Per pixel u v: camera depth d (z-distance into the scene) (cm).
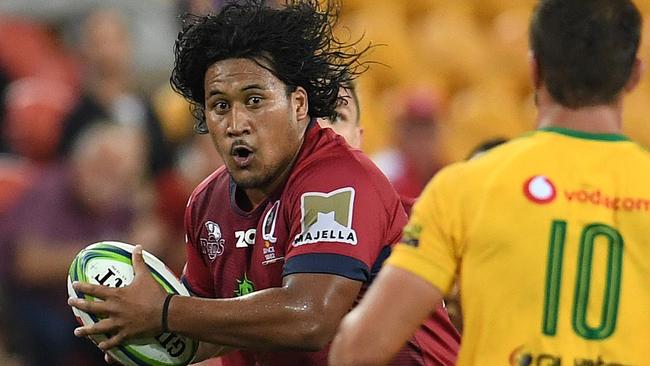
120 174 2569
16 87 3281
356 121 1633
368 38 3444
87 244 2542
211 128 1342
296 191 1335
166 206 2725
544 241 1059
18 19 3472
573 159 1084
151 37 3472
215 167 2683
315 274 1283
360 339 1052
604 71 1077
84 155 2564
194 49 1348
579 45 1075
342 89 1550
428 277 1067
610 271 1058
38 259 2517
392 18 3562
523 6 3750
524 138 1111
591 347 1051
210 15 1348
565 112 1100
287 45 1334
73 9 3472
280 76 1333
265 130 1320
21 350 2319
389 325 1054
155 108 3017
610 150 1086
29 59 3369
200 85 1381
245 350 1422
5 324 2286
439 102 3275
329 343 1340
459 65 3556
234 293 1405
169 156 2930
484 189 1080
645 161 1087
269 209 1361
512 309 1058
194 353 1377
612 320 1054
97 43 2984
